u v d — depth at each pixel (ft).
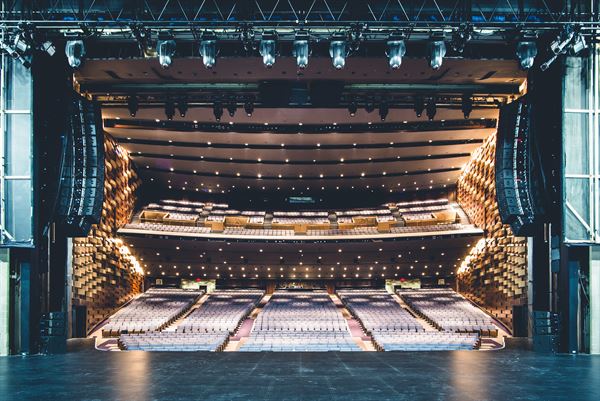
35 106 49.01
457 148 110.32
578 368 37.63
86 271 87.71
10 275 48.55
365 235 125.70
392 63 46.19
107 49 57.47
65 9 48.96
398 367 38.01
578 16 45.47
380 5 48.78
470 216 121.29
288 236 128.26
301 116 90.79
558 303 50.57
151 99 70.64
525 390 28.94
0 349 47.65
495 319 102.94
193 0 49.47
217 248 131.75
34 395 27.89
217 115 68.69
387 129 93.66
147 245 124.26
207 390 29.04
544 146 55.42
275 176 127.54
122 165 111.24
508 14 48.80
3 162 48.26
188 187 136.67
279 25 45.06
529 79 57.67
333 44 46.50
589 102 49.37
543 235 61.93
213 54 46.85
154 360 42.57
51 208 53.36
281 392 28.40
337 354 46.68
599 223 48.57
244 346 73.82
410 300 126.21
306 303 127.24
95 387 30.19
